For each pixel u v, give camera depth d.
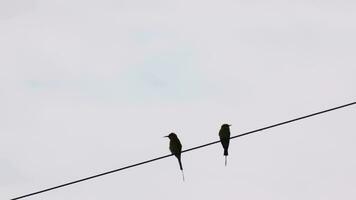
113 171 18.27
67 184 17.95
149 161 18.38
